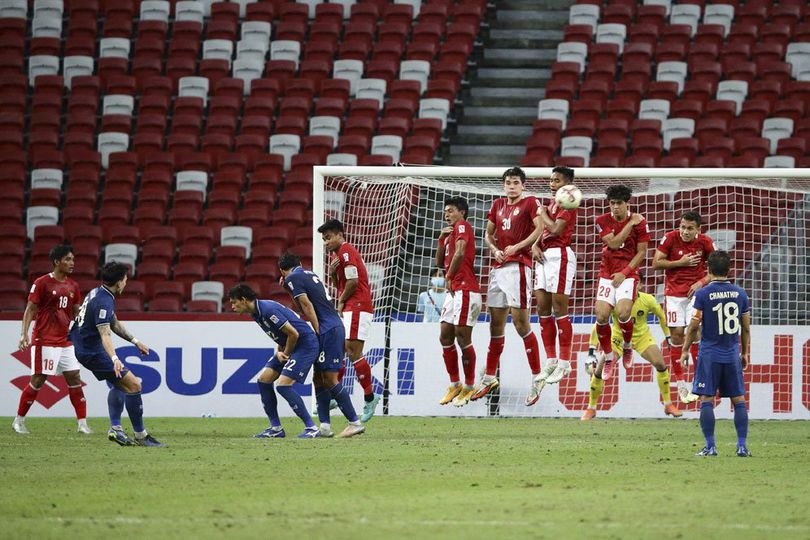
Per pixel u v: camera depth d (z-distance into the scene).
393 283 63.62
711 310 36.59
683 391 50.94
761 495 27.77
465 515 24.61
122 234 80.25
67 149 89.06
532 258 47.00
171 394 59.03
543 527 23.11
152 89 93.75
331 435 44.50
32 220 83.00
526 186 59.59
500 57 98.12
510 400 57.69
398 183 62.09
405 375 58.06
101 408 59.19
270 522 23.66
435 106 91.31
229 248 77.38
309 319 43.69
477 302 46.88
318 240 54.34
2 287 74.69
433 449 38.97
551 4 102.69
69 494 27.81
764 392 56.88
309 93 92.81
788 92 89.81
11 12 99.88
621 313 49.16
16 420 48.88
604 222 49.12
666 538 22.00
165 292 73.62
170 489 28.70
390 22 100.00
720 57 94.06
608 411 57.44
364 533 22.34
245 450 38.69
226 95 93.06
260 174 84.25
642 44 94.50
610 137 86.81
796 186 58.47
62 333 48.53
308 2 102.06
